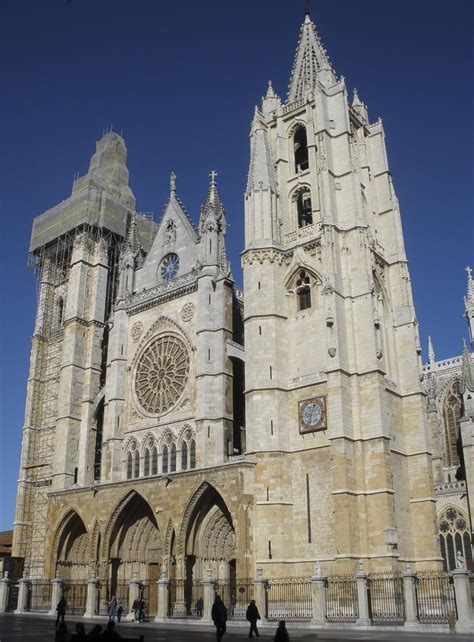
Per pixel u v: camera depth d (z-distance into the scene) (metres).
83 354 82.88
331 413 55.78
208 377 65.56
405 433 61.34
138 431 71.25
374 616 47.50
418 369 62.84
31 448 85.81
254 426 58.78
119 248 92.06
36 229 96.94
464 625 37.88
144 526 66.06
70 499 69.56
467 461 78.44
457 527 78.00
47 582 66.56
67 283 91.94
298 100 72.56
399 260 67.62
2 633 37.56
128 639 21.75
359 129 73.50
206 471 58.91
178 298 72.69
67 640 32.47
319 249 63.31
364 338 58.50
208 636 36.12
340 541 51.75
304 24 81.88
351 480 54.09
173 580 58.75
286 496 56.72
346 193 64.56
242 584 50.91
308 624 45.00
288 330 63.25
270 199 67.75
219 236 72.94
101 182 101.31
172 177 81.81
